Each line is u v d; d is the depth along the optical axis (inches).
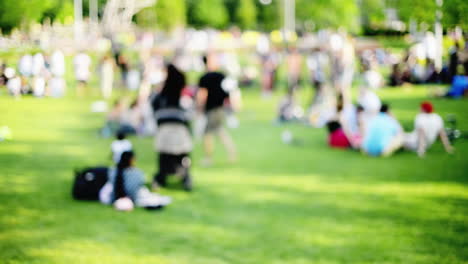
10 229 241.9
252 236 236.7
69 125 518.6
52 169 354.6
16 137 457.7
